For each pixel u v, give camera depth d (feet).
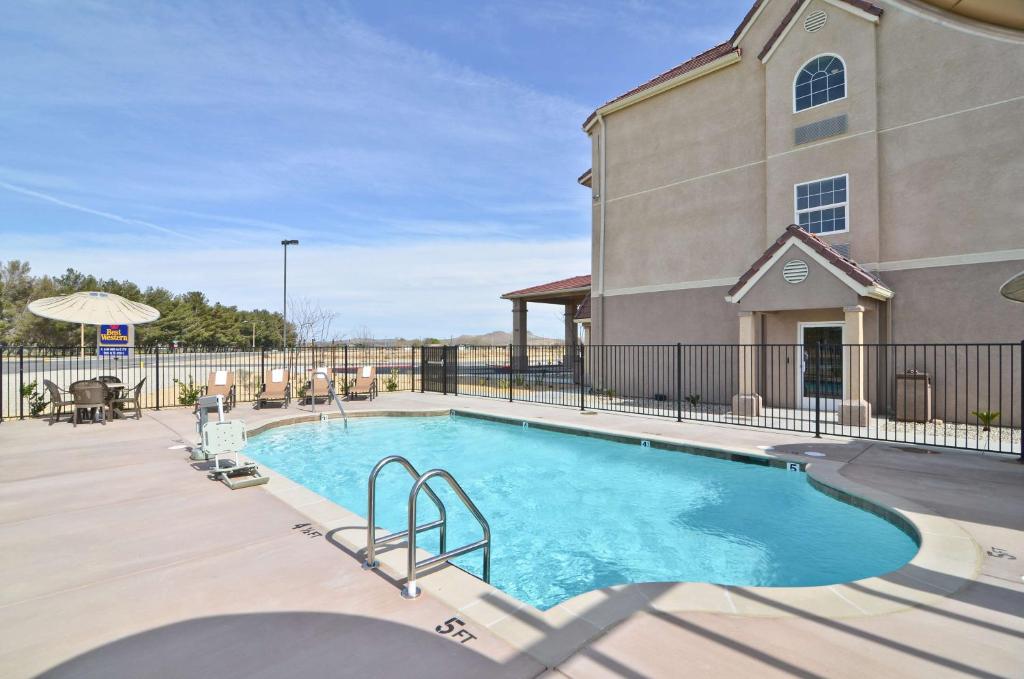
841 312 37.99
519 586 15.38
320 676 7.95
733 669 8.14
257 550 13.14
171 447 26.05
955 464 22.40
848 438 28.35
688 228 47.34
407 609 10.11
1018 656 8.52
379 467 12.22
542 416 37.76
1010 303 31.24
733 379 43.96
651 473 26.43
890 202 35.70
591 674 7.99
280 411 41.01
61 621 9.62
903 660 8.41
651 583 11.27
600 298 54.75
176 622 9.60
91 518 15.62
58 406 34.12
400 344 154.20
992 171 31.81
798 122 39.86
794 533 18.89
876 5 36.24
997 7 12.03
